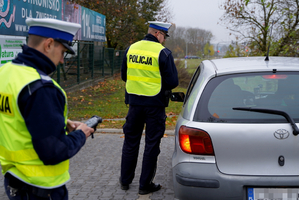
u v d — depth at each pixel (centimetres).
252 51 1307
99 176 439
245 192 260
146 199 365
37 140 166
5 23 745
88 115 835
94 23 1543
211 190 263
